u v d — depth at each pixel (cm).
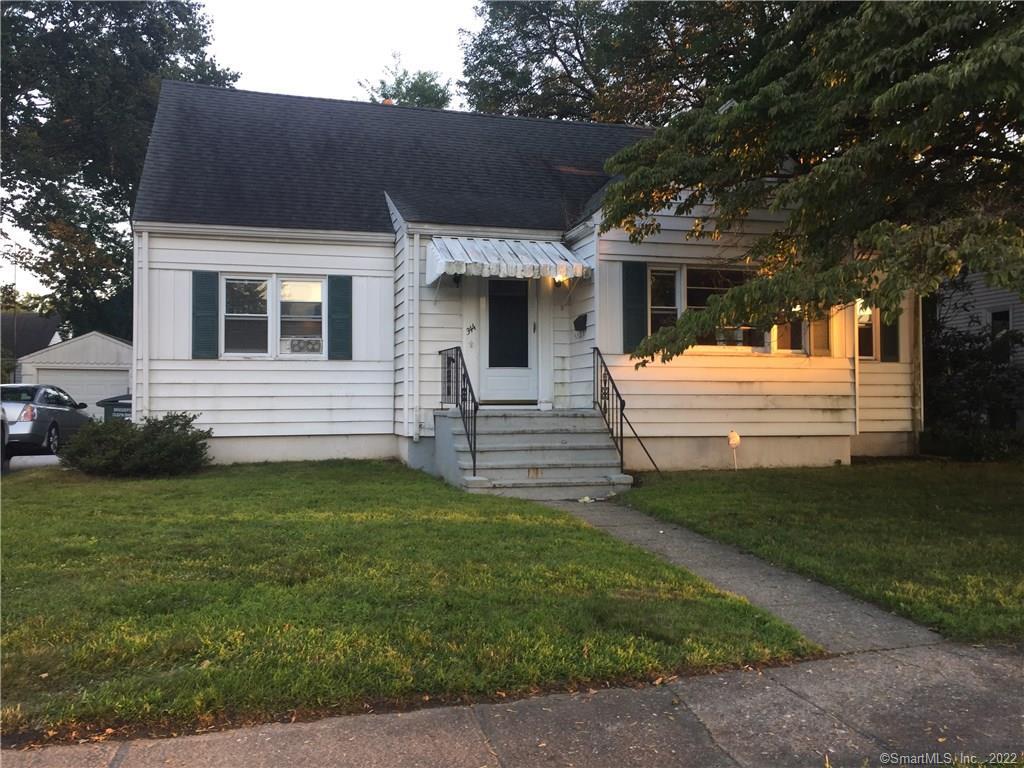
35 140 2319
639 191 861
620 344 1066
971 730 322
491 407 1088
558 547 592
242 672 342
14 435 1304
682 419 1087
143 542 576
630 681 363
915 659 398
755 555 612
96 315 3188
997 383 1483
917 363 1307
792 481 959
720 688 359
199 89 1334
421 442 1098
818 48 776
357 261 1165
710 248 1093
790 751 304
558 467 926
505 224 1123
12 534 599
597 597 468
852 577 529
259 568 508
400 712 326
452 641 388
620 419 984
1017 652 408
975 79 535
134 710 312
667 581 513
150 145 1189
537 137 1455
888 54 645
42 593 448
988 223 559
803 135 754
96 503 751
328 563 525
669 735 314
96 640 375
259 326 1134
